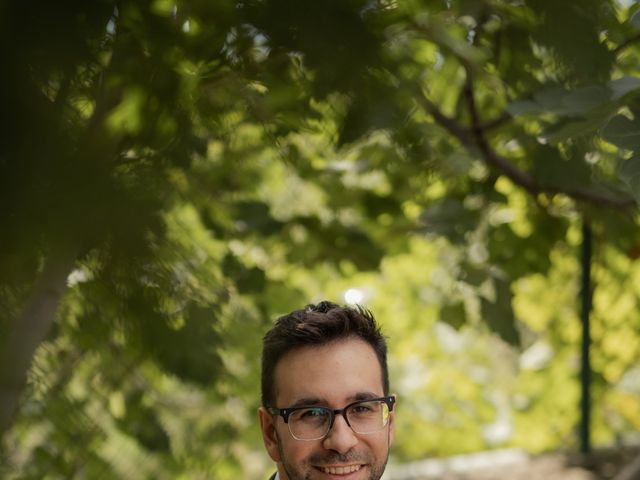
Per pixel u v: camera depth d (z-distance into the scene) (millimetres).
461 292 3760
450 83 3205
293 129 2332
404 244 3957
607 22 1638
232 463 4059
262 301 3691
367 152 3504
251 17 1315
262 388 1901
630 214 3158
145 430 3396
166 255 1323
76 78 1119
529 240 3846
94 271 1206
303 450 1788
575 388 5113
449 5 2195
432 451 5547
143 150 1564
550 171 2611
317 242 3758
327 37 1231
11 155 974
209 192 3145
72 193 1037
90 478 3299
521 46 2240
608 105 1768
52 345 2812
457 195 3734
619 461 4777
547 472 4703
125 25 1436
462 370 5547
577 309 4941
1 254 1054
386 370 1916
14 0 949
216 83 1899
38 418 3045
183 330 2186
